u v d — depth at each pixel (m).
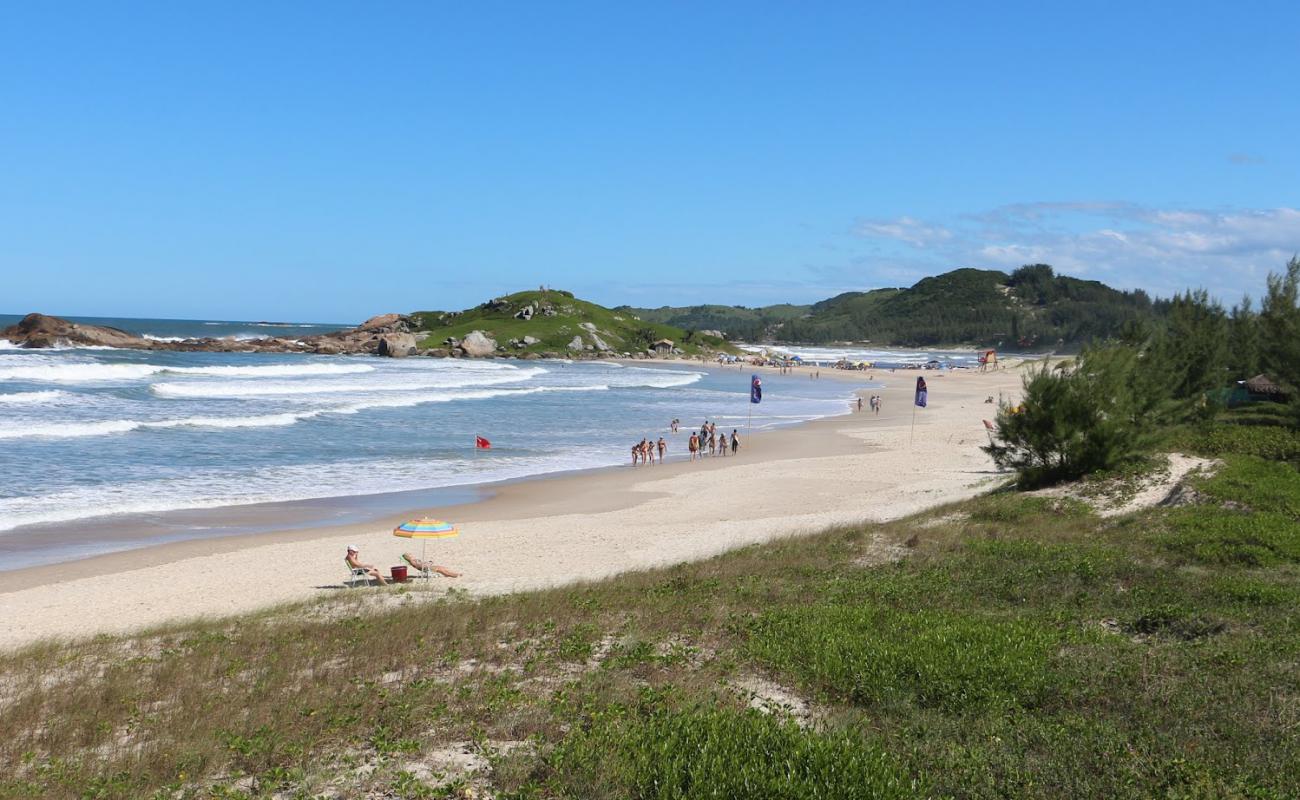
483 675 11.74
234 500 30.16
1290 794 7.43
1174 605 13.91
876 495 32.31
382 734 9.46
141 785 8.35
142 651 14.21
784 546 21.84
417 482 35.03
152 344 127.06
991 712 9.63
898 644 12.09
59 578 20.86
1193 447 30.59
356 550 22.64
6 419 45.00
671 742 8.34
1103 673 10.67
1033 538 20.61
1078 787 7.59
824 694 10.47
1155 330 41.16
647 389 91.94
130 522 26.61
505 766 8.26
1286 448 29.05
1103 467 27.89
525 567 22.11
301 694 11.09
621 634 13.66
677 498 32.75
